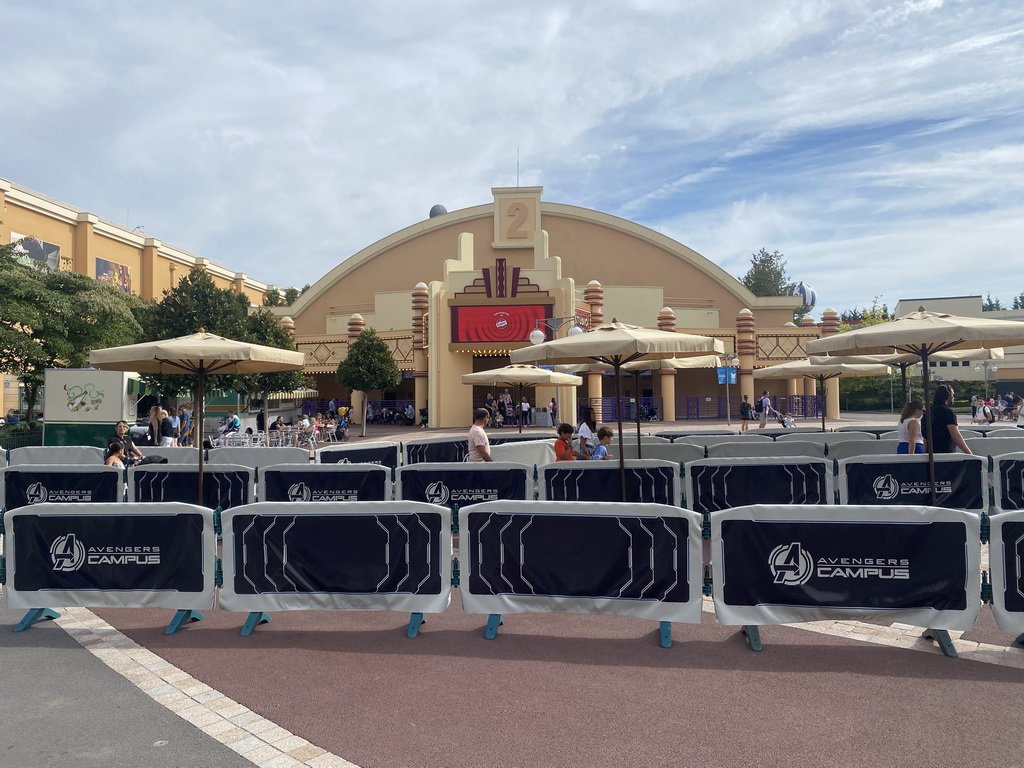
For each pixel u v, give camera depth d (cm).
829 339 747
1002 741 363
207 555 555
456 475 899
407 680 455
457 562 562
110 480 939
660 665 474
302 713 407
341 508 548
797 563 498
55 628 566
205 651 512
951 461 857
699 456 1084
